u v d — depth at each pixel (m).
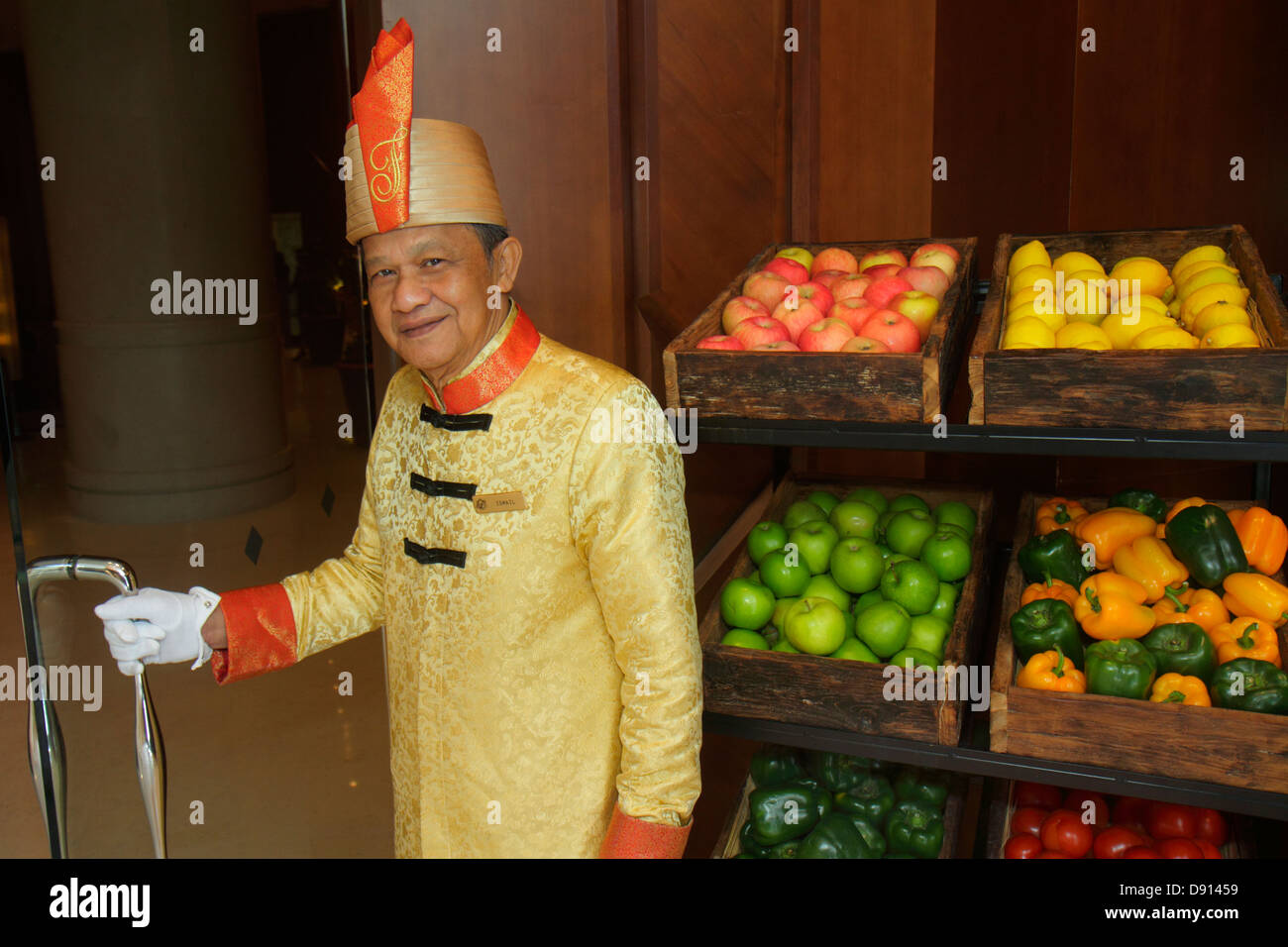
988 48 3.25
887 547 1.84
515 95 1.86
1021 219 3.46
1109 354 1.36
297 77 1.63
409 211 1.09
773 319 1.63
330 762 1.93
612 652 1.22
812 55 2.59
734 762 2.57
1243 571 1.67
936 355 1.43
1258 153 3.35
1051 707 1.45
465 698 1.21
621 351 2.03
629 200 2.03
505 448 1.18
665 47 2.09
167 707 1.64
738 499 2.58
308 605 1.39
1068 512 1.97
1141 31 3.33
